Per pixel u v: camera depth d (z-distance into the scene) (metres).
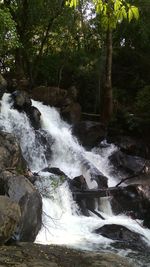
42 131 16.77
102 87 22.23
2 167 10.98
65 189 12.82
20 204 9.48
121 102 22.38
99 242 10.54
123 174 16.70
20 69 22.38
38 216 10.09
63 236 10.74
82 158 16.53
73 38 24.80
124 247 10.42
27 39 23.27
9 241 8.91
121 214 13.61
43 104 19.83
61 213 12.09
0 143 12.05
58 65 24.02
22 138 16.05
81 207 12.85
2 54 22.83
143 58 23.62
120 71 24.20
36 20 22.55
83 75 23.25
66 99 20.02
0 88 16.70
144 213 13.52
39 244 9.19
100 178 15.03
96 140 18.59
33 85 23.08
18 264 7.62
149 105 19.52
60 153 16.81
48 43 24.64
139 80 23.17
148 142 19.28
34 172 13.65
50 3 22.05
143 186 14.24
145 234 11.88
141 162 17.17
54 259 8.23
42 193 12.09
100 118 20.61
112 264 8.42
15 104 17.09
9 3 20.62
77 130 18.52
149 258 9.85
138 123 19.38
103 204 13.62
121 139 18.70
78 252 8.98
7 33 17.45
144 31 22.67
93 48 25.06
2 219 8.62
